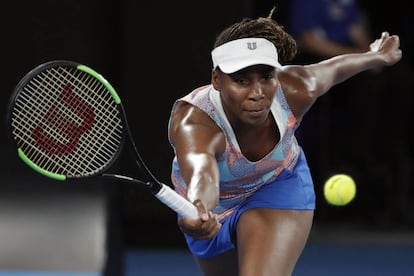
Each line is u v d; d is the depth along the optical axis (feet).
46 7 93.30
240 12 105.19
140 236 105.91
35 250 83.61
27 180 86.53
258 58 45.19
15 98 42.93
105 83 44.11
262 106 45.65
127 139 43.83
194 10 105.60
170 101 105.81
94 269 81.56
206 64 105.91
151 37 105.91
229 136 48.06
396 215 115.14
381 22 118.32
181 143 46.34
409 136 116.67
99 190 85.20
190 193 41.91
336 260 100.63
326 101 112.16
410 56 116.06
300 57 102.42
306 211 51.70
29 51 94.22
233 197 51.88
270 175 51.31
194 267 96.02
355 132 113.19
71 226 84.02
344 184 51.88
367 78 112.27
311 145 112.88
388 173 113.50
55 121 46.91
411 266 97.96
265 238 49.67
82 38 91.20
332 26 99.25
